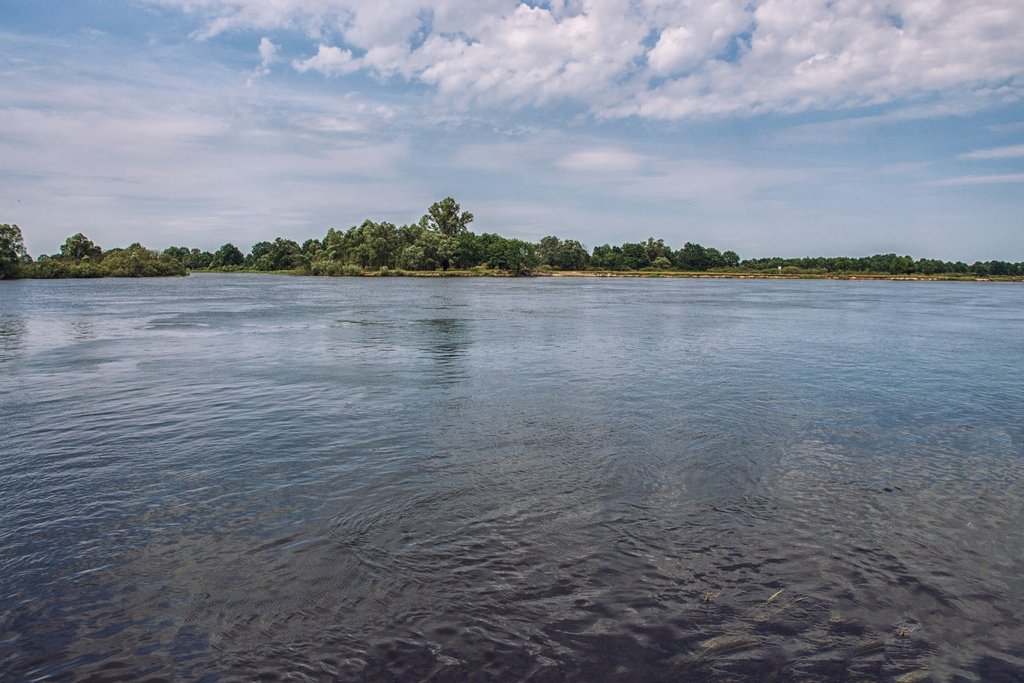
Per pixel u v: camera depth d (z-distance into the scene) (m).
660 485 9.11
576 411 13.63
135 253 140.50
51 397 15.13
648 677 5.09
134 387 16.30
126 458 10.40
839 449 10.92
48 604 6.11
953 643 5.57
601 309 46.72
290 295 65.50
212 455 10.52
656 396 15.20
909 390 16.03
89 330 30.16
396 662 5.25
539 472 9.62
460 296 65.38
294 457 10.39
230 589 6.32
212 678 5.07
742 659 5.31
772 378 17.69
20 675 5.09
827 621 5.85
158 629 5.71
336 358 21.34
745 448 10.91
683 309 47.28
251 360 20.88
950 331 31.45
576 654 5.35
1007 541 7.46
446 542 7.27
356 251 152.00
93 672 5.14
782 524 7.84
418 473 9.57
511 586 6.35
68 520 7.96
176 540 7.38
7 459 10.37
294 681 5.04
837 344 25.75
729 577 6.57
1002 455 10.65
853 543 7.36
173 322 34.28
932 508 8.38
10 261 115.62
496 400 14.73
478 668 5.18
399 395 15.27
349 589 6.30
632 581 6.46
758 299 63.53
